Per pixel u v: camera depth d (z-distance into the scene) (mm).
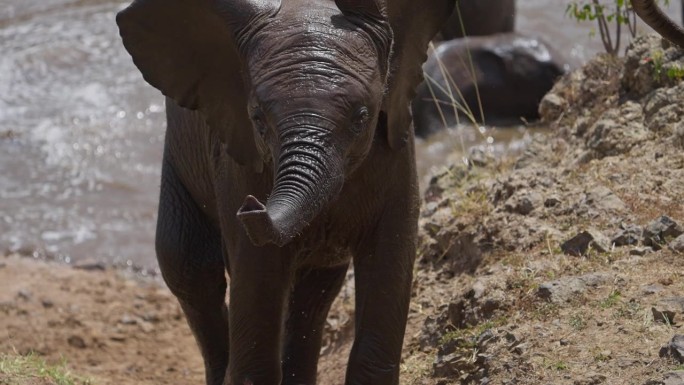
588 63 15039
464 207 13023
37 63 25016
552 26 26062
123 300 15883
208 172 10250
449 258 12672
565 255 11125
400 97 8875
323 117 7656
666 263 10414
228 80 8891
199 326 11109
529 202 12188
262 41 8086
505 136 20453
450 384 10344
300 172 7441
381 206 9055
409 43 8930
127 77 24406
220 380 11000
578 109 14445
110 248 17562
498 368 9688
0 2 29250
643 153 12523
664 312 9461
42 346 14391
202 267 10914
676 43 8609
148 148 21203
